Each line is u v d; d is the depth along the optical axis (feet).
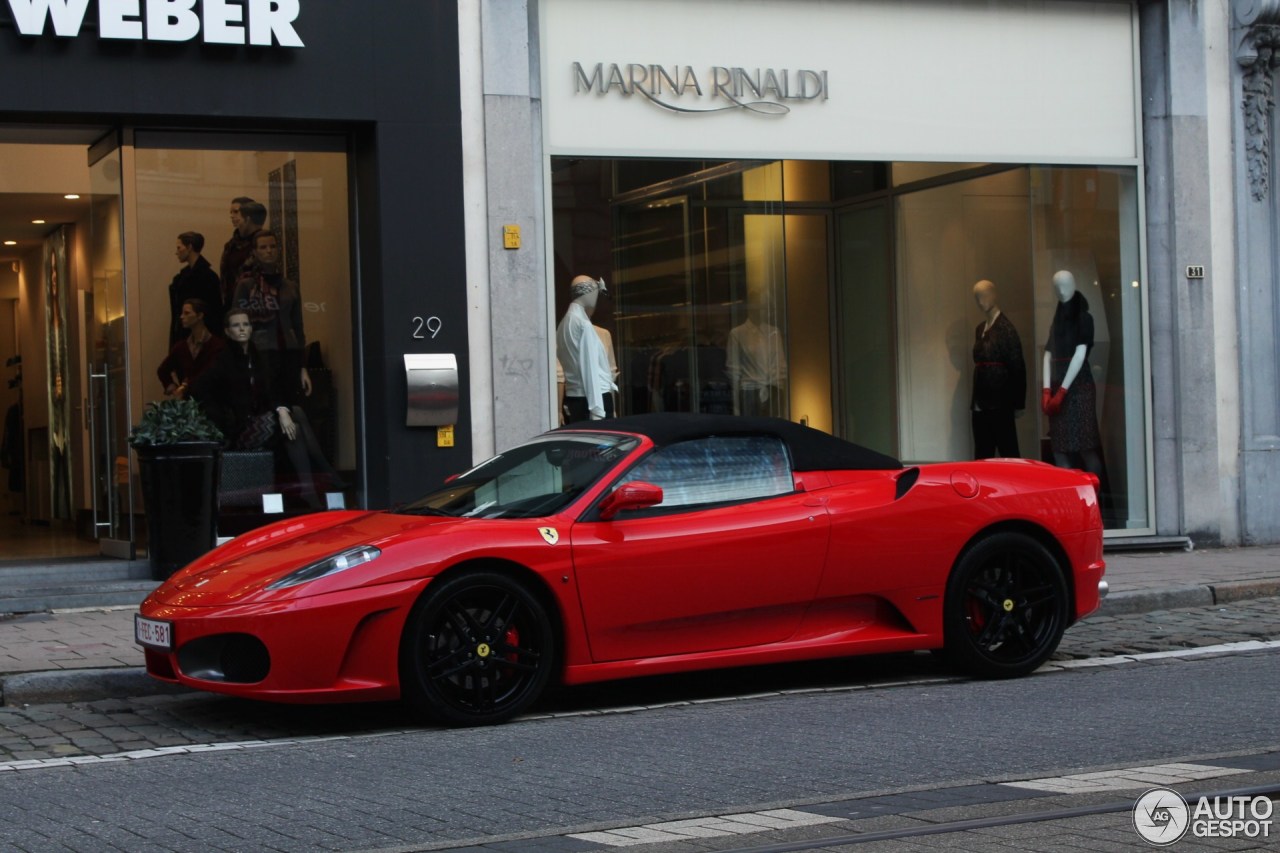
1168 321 43.88
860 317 43.14
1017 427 44.88
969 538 25.53
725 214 41.29
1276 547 43.88
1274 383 44.75
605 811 16.79
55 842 15.81
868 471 25.61
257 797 17.90
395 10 36.47
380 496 37.19
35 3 33.50
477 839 15.57
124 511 36.78
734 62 40.29
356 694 21.50
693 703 24.30
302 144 37.58
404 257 36.63
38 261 42.11
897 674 26.81
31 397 43.50
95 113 34.45
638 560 23.12
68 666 25.76
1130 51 44.04
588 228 39.01
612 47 39.11
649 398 40.01
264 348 37.58
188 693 25.64
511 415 37.58
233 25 35.04
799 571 24.18
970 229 43.68
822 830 15.49
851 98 41.45
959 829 15.39
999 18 42.78
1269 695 23.65
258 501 37.40
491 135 37.52
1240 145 44.32
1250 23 43.73
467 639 22.20
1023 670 26.12
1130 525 43.96
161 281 36.76
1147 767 18.37
